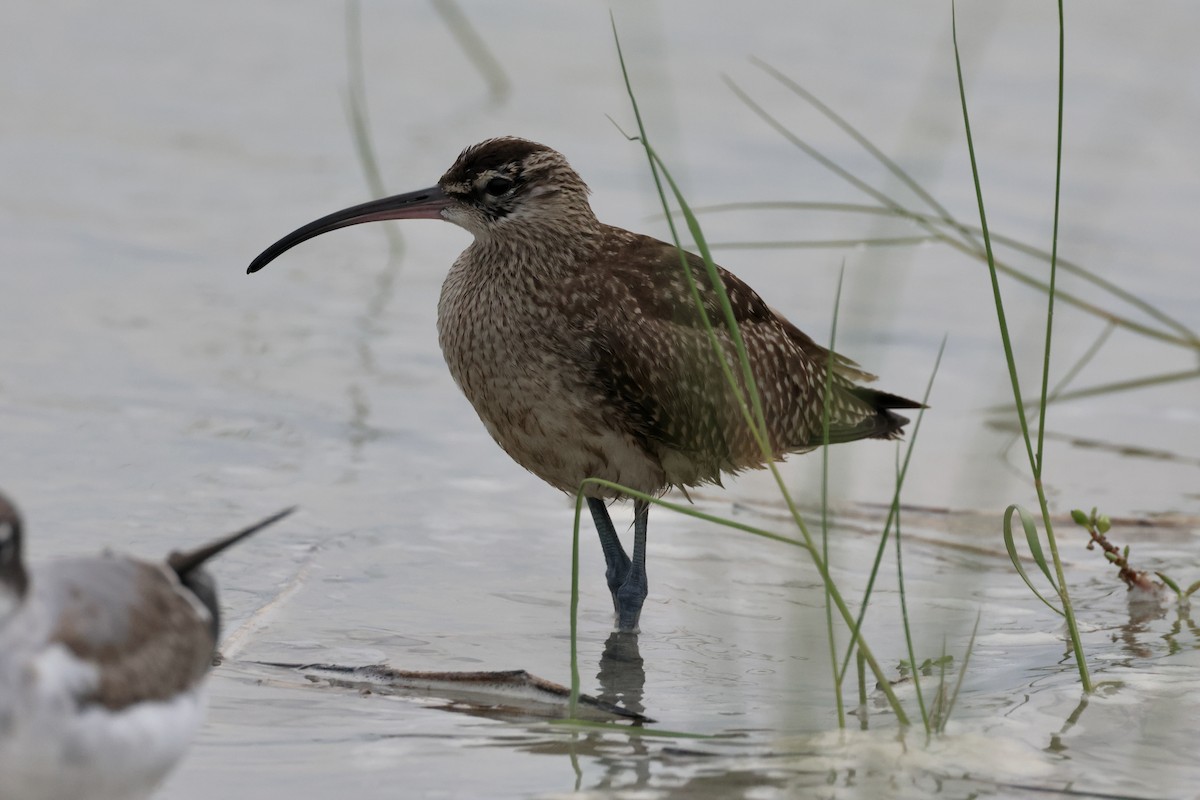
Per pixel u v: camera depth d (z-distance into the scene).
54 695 6.62
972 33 27.64
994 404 16.17
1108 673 10.16
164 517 12.34
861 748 8.89
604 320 11.67
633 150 22.33
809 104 24.30
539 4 28.84
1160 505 13.91
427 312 17.58
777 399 12.52
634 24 27.59
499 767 8.62
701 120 23.64
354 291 18.06
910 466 14.69
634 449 11.83
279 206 19.95
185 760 8.59
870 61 26.28
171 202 19.92
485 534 12.73
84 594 6.91
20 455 13.29
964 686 9.97
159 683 6.99
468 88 24.72
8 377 14.95
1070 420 16.05
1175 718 9.40
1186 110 24.91
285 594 11.20
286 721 9.17
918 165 21.83
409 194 12.43
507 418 11.98
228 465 13.52
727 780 8.46
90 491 12.73
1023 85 25.64
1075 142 23.53
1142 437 15.62
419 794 8.24
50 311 16.64
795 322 17.22
